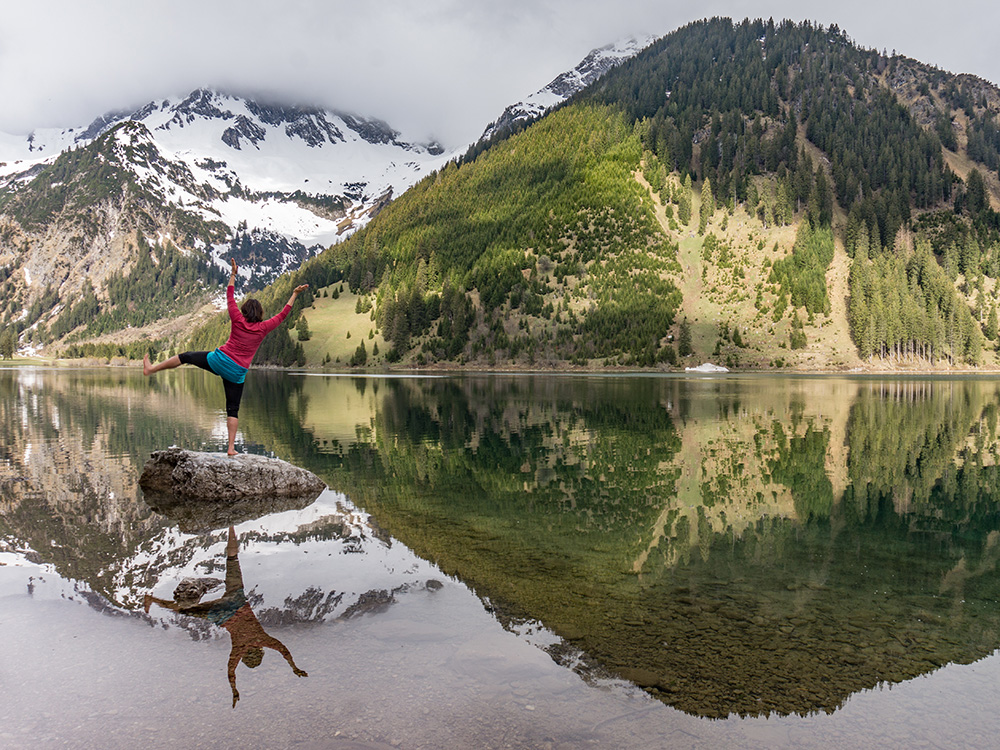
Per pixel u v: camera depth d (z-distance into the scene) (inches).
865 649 210.5
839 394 1926.7
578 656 201.5
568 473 563.5
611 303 6323.8
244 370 442.3
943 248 7037.4
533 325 6269.7
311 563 298.2
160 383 2438.5
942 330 5565.9
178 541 335.9
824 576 287.1
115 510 410.3
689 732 157.1
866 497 468.1
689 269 7042.3
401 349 6264.8
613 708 169.6
